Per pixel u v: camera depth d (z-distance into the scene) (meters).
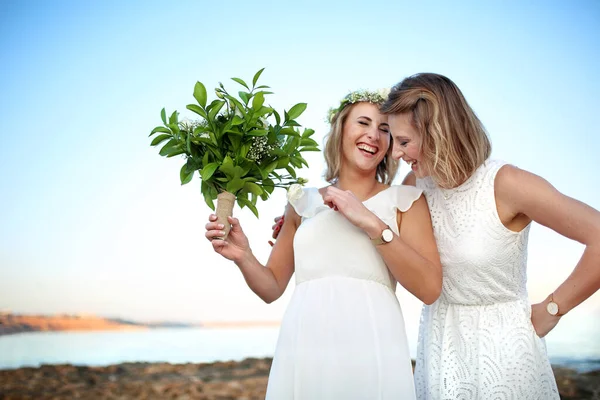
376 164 2.41
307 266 2.31
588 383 5.95
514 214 2.11
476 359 2.14
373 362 2.14
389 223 2.25
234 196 2.28
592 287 2.00
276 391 2.21
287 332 2.25
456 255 2.16
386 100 2.26
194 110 2.23
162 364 6.69
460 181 2.16
